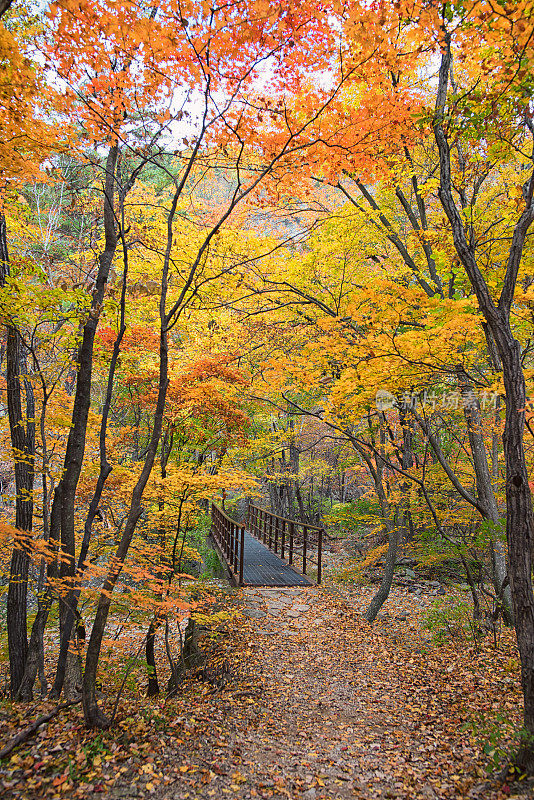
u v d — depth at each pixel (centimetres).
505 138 427
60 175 452
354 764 377
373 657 641
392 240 785
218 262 723
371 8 337
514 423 339
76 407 444
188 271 713
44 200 907
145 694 555
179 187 422
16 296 481
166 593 514
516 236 362
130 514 405
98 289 457
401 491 948
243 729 441
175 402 693
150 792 313
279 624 743
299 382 705
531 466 734
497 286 511
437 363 485
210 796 317
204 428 813
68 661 584
